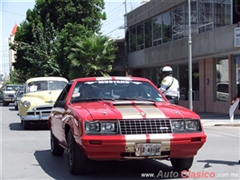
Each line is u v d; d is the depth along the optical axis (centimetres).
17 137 1268
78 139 635
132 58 3191
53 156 930
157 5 2720
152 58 2780
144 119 630
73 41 3328
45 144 1116
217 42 1986
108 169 767
